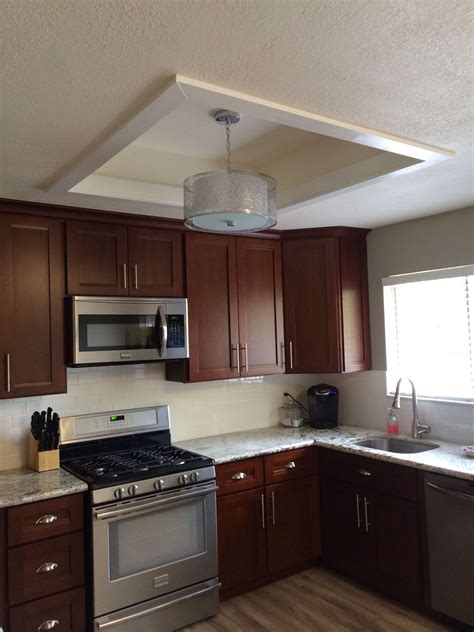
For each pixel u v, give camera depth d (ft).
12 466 9.53
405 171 7.68
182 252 10.78
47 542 8.00
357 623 9.12
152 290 10.28
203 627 9.16
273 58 4.53
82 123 5.69
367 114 5.79
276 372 12.09
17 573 7.73
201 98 5.15
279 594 10.25
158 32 4.06
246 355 11.57
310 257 12.22
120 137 5.99
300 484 11.10
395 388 12.15
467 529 8.43
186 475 9.22
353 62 4.64
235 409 12.56
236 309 11.46
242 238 11.68
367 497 10.22
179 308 10.41
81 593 8.29
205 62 4.55
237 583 10.05
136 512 8.61
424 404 11.30
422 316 11.64
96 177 8.44
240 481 10.22
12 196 8.46
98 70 4.61
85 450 10.17
